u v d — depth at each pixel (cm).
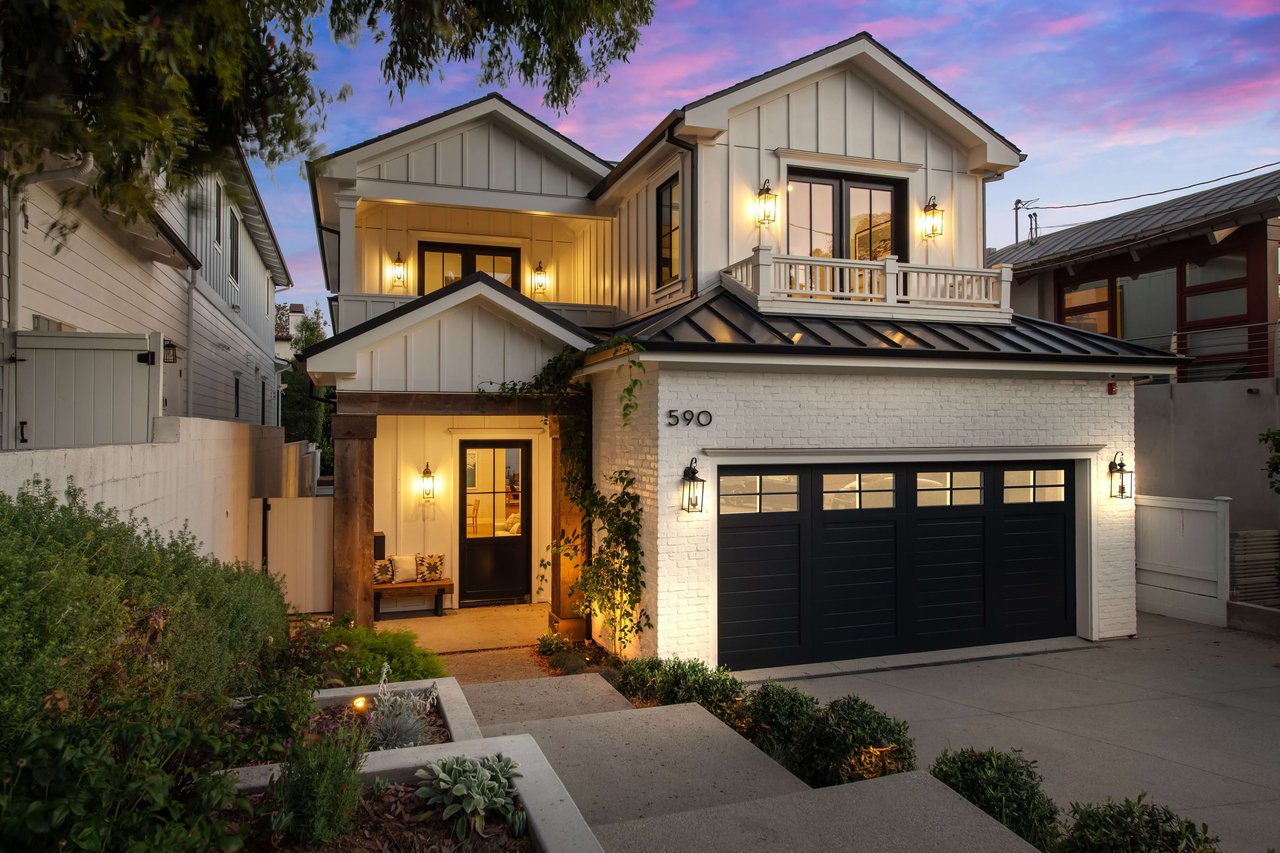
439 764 359
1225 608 1086
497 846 318
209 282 1434
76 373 664
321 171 467
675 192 1144
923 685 845
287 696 415
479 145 1280
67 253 795
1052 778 597
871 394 932
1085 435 1020
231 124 424
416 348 998
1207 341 1388
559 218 1412
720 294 1012
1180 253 1438
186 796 298
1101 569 1019
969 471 991
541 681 792
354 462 979
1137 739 682
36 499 356
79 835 216
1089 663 924
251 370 1988
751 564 900
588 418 1056
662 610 848
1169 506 1165
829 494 933
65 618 280
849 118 1128
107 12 305
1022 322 1103
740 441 881
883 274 1037
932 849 380
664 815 416
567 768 523
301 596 1073
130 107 341
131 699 296
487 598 1280
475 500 1280
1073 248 1608
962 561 984
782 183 1095
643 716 625
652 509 863
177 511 654
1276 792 575
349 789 313
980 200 1190
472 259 1432
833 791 445
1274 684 843
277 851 295
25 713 249
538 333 1038
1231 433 1226
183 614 374
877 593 947
